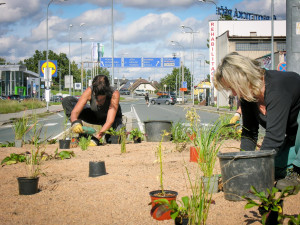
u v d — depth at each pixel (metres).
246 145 4.06
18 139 8.55
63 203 3.67
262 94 3.38
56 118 27.52
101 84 8.42
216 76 3.26
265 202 2.70
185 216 2.92
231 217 3.08
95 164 4.87
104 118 9.38
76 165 5.82
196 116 5.78
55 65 39.47
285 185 3.56
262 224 2.67
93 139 8.61
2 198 3.89
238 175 3.46
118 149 7.75
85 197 3.84
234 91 3.28
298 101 3.43
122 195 3.87
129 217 3.23
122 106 55.34
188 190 3.89
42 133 14.35
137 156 6.57
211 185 3.75
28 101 43.62
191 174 4.65
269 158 3.45
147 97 65.25
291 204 3.31
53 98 68.88
